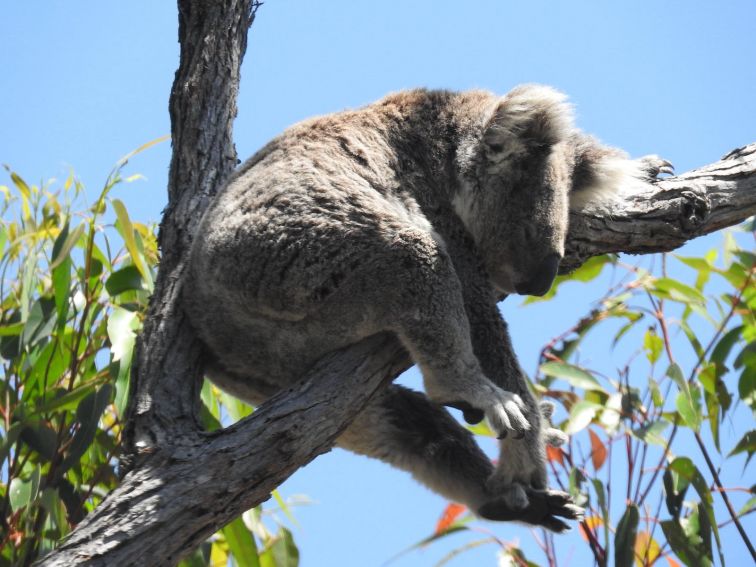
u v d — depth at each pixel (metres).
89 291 10.41
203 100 9.77
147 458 7.30
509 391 8.98
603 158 10.48
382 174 9.29
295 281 8.27
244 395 9.14
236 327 8.54
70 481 10.11
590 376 10.73
